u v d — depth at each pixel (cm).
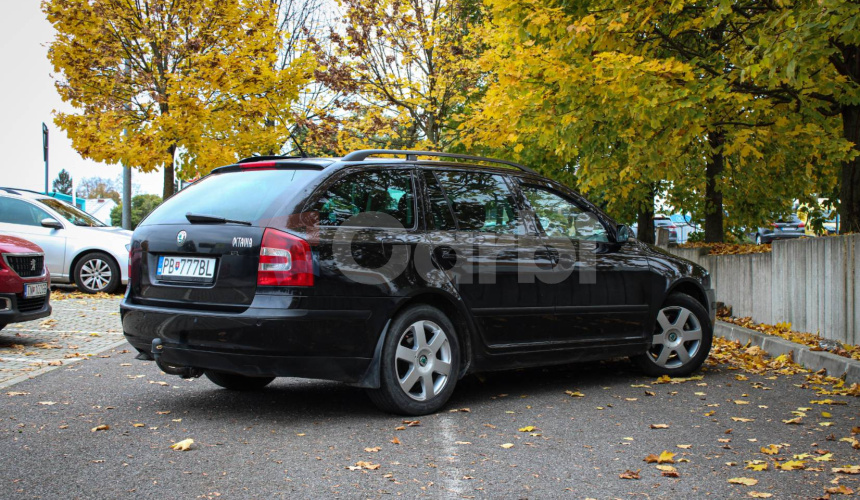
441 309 567
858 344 802
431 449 452
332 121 1681
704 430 505
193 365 513
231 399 593
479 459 432
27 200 1488
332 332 496
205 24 1750
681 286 748
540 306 613
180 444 446
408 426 509
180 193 575
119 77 1700
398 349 525
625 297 677
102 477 388
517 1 991
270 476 395
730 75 951
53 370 705
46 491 365
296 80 1783
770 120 1106
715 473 410
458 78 1573
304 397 605
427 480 393
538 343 615
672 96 889
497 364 591
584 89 940
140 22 1734
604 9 978
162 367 550
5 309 814
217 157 1689
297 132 1900
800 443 475
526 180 650
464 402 591
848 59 987
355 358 508
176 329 510
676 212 2130
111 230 1518
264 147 1791
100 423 505
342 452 443
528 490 379
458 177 600
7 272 819
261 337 482
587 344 650
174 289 526
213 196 545
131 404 569
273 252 489
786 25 800
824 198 1619
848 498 369
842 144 970
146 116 1752
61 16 1675
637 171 1091
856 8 736
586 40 946
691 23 1004
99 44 1708
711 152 1159
